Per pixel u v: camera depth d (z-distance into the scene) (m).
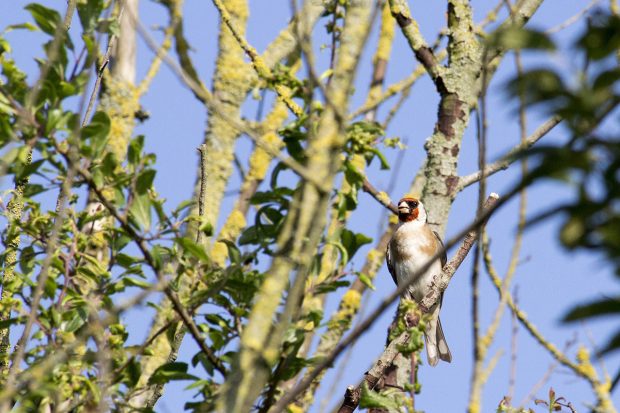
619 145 3.57
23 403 6.53
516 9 6.58
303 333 6.80
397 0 10.34
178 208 6.95
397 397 6.79
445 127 10.02
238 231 11.28
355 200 7.18
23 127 6.36
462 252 8.97
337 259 7.58
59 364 6.55
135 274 7.29
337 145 5.82
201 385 6.92
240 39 9.67
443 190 9.87
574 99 3.59
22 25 6.68
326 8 9.43
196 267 7.27
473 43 10.22
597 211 3.49
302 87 6.84
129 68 11.56
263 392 6.96
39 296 6.13
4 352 7.34
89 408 6.68
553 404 7.47
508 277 6.54
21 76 6.48
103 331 6.83
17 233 7.14
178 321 7.11
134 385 6.93
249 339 5.61
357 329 5.15
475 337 6.11
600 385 7.37
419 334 6.95
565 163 3.55
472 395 5.98
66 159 6.55
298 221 6.21
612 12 3.73
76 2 7.18
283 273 5.77
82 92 6.62
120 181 6.72
